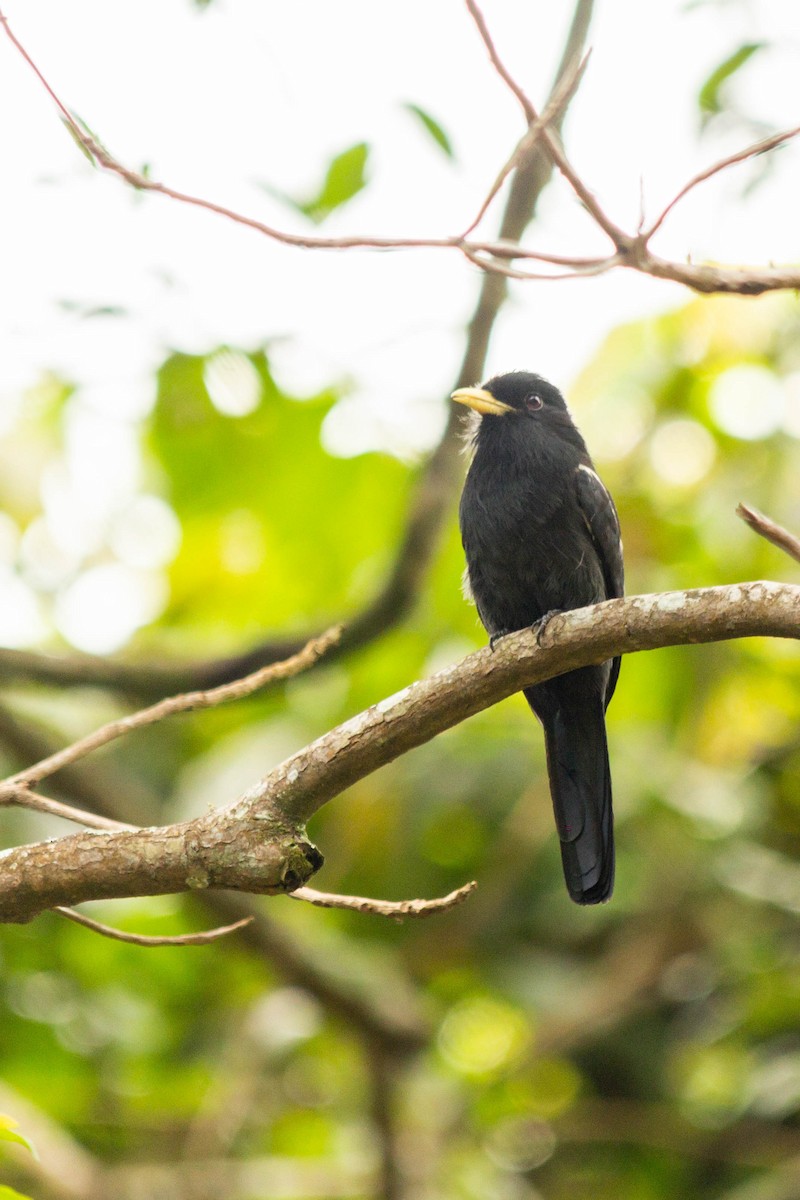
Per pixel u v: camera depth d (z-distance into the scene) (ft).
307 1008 39.65
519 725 41.29
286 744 39.99
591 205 17.94
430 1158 36.55
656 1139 37.40
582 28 22.58
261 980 40.65
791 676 40.96
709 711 40.75
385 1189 35.29
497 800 40.29
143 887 18.52
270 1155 39.88
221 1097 38.40
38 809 19.43
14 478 44.42
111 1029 39.32
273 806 18.44
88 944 38.91
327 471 38.27
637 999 39.60
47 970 39.52
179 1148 40.27
